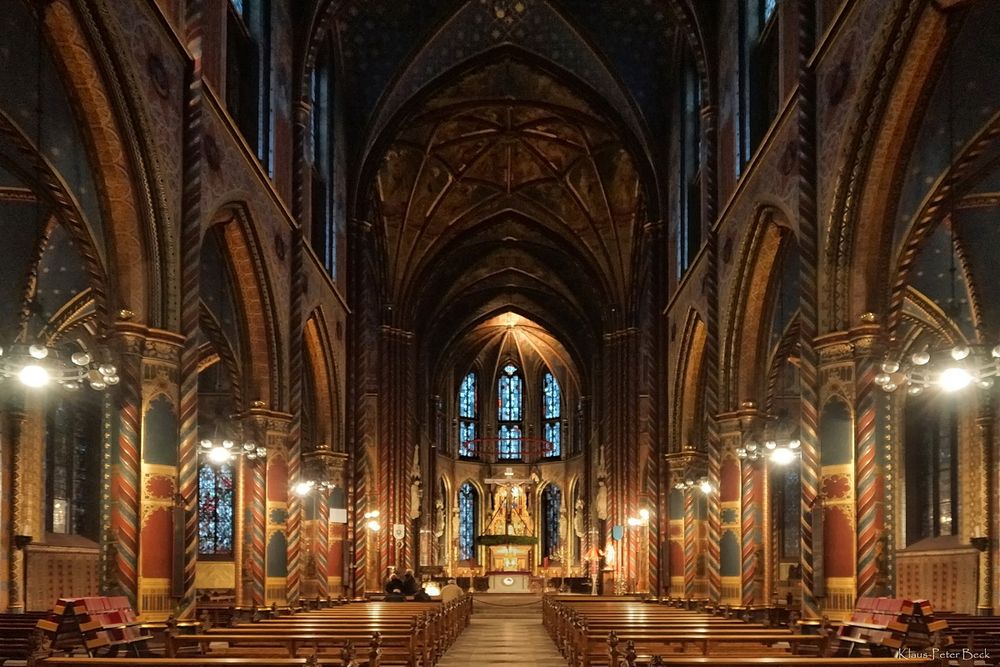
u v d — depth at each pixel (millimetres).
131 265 15453
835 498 15891
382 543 41406
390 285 43438
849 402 15859
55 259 21406
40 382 13977
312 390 29781
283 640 12977
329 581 29688
